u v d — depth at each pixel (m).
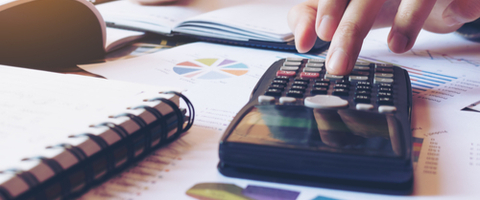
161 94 0.31
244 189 0.23
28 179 0.20
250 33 0.62
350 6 0.39
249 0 0.82
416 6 0.41
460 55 0.58
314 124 0.27
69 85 0.33
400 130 0.26
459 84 0.45
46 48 0.51
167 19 0.70
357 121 0.28
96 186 0.24
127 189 0.23
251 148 0.24
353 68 0.41
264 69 0.51
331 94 0.34
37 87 0.32
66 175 0.21
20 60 0.49
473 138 0.30
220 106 0.38
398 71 0.41
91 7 0.54
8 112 0.27
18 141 0.23
